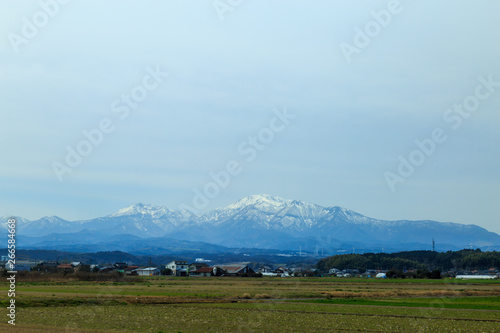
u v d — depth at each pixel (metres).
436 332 47.47
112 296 75.88
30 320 51.34
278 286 122.31
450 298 89.81
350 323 52.75
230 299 79.19
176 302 74.38
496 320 56.53
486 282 162.50
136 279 153.25
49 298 69.81
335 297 89.25
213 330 46.12
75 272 158.00
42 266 189.12
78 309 62.06
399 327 50.34
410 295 94.25
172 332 44.09
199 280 163.12
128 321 51.59
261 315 58.53
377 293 93.94
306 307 69.44
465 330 49.09
